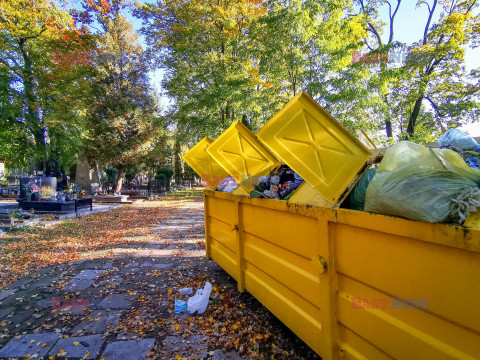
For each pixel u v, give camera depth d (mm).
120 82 21266
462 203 1153
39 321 3105
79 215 11781
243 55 15906
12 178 31609
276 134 2029
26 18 17438
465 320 1138
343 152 1865
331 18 11633
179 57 18297
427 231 1239
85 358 2434
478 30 12750
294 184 2721
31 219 9836
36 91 19484
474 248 1049
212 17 17516
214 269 4734
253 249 3037
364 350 1688
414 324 1367
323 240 1898
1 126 19031
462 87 13508
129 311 3309
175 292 3846
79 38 18859
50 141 22469
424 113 15570
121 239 7359
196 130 18375
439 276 1230
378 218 1473
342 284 1842
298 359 2355
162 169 28125
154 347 2570
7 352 2539
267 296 2793
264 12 17234
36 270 4895
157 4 18656
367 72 10211
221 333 2783
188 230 8547
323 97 10805
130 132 20406
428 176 1278
